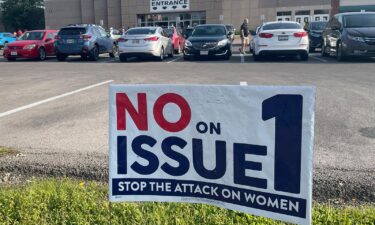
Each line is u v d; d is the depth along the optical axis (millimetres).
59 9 57062
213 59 17453
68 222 3162
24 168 4312
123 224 3098
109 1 53531
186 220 3084
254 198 2381
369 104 7062
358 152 4547
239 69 12891
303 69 12578
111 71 13312
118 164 2641
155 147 2582
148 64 15805
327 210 3223
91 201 3428
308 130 2197
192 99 2467
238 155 2398
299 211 2258
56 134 5555
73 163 4367
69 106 7438
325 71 11953
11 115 6820
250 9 49781
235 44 29312
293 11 49188
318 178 3809
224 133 2420
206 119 2453
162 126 2549
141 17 52656
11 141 5262
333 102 7281
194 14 51031
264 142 2314
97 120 6293
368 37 14531
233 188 2439
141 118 2578
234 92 2363
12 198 3506
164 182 2600
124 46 17250
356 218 3059
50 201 3449
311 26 22250
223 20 50344
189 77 11047
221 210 3197
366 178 3795
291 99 2227
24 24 71375
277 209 2322
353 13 16219
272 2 49438
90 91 9086
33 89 9672
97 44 19344
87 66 15602
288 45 15297
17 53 19547
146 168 2613
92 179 4102
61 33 18922
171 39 19750
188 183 2559
